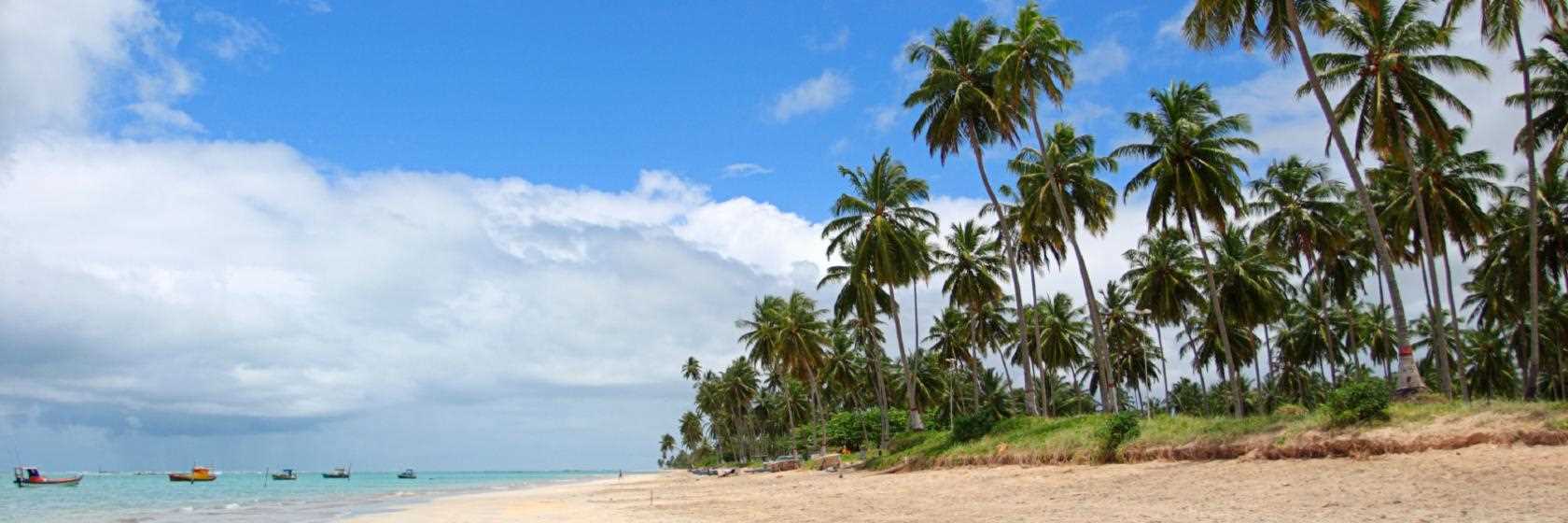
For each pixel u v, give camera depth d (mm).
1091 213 43062
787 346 69000
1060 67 39375
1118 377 75750
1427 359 75500
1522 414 20984
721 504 32594
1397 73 29812
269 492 73438
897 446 49594
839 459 60688
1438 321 30781
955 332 74562
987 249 51562
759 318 76938
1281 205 45219
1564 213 40656
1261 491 20594
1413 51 30188
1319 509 17703
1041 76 39062
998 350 71938
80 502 54219
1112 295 68625
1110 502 21875
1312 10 29344
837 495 32656
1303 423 25438
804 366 70562
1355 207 46344
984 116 42594
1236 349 64688
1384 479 19578
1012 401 98375
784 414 127562
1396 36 29578
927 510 24062
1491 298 51156
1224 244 49656
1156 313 50906
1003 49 39406
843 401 122750
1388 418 23562
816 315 70562
